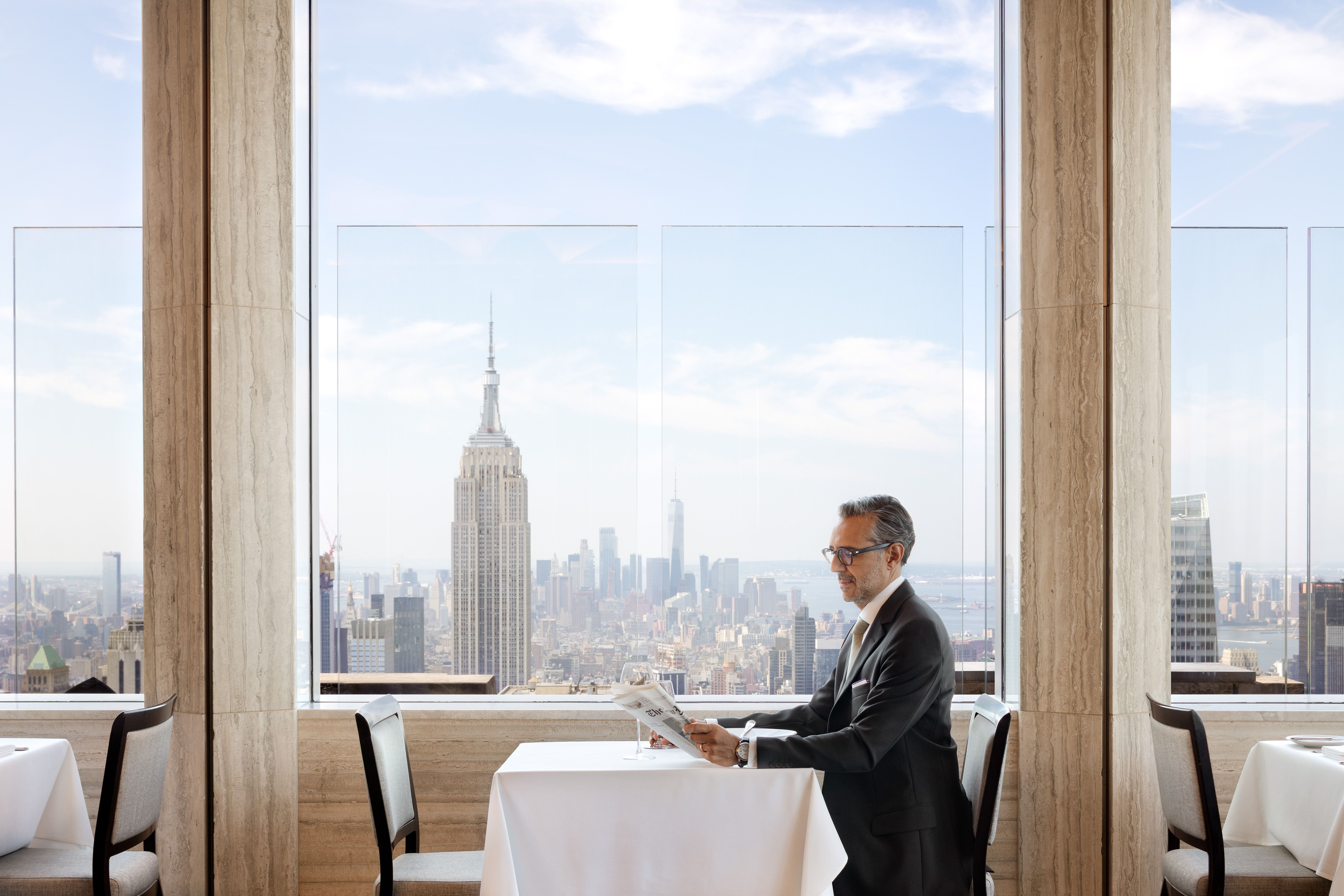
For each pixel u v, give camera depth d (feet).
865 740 8.83
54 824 9.96
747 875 8.36
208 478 11.14
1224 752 11.80
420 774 11.84
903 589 9.96
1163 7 11.60
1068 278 11.52
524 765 8.61
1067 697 11.41
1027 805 11.53
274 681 11.35
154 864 9.50
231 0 11.41
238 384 11.32
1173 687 12.16
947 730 9.53
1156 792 11.28
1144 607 11.39
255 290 11.43
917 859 9.15
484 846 10.81
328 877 11.47
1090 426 11.41
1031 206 11.69
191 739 11.09
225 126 11.37
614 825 8.27
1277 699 12.10
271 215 11.53
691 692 12.57
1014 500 12.09
